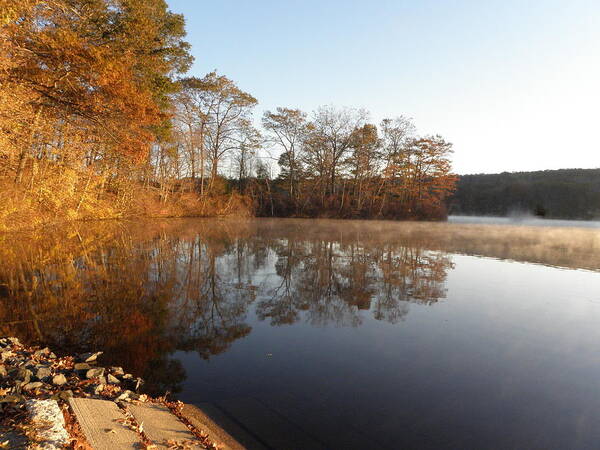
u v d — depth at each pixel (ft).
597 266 40.06
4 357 12.57
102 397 10.52
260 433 9.64
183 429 9.36
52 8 47.67
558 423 10.47
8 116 46.93
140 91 65.05
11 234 49.08
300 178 154.10
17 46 43.96
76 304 21.27
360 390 12.21
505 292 27.02
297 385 12.50
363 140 144.46
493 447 9.29
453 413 10.91
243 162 149.07
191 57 83.35
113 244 46.32
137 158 64.44
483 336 17.67
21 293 23.20
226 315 20.36
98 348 15.24
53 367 12.36
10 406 8.82
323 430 9.89
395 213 150.92
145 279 28.30
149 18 67.82
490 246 58.13
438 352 15.64
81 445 7.43
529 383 12.93
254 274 31.81
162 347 15.61
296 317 20.27
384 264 38.19
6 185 51.42
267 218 137.18
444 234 80.64
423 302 23.86
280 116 141.49
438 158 153.89
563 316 21.15
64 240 46.88
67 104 53.62
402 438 9.60
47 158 61.16
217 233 69.05
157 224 83.41
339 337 17.29
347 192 158.92
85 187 71.82
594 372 13.87
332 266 36.42
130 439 8.28
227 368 13.71
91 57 50.75
